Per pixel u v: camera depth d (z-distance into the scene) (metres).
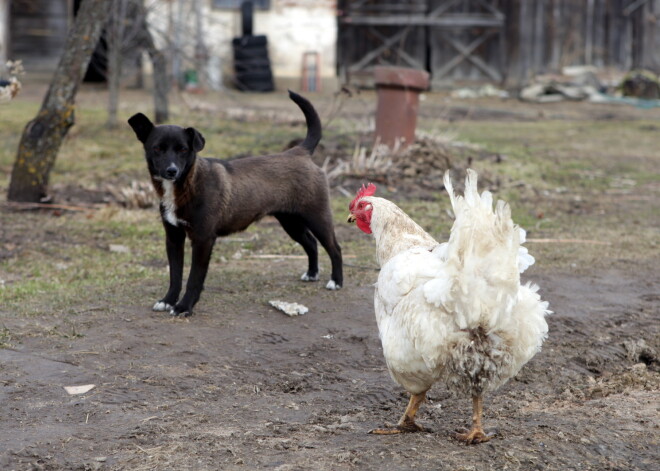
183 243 6.78
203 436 4.38
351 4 27.20
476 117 21.88
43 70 25.00
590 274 8.14
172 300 6.69
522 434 4.38
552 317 6.73
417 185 12.27
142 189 11.41
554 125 20.72
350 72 27.72
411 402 4.42
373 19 27.23
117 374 5.27
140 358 5.57
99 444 4.27
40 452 4.16
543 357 5.89
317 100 22.59
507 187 12.66
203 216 6.47
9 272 7.91
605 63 28.36
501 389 5.36
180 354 5.68
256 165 7.04
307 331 6.28
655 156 16.34
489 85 27.83
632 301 7.28
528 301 3.88
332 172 12.27
